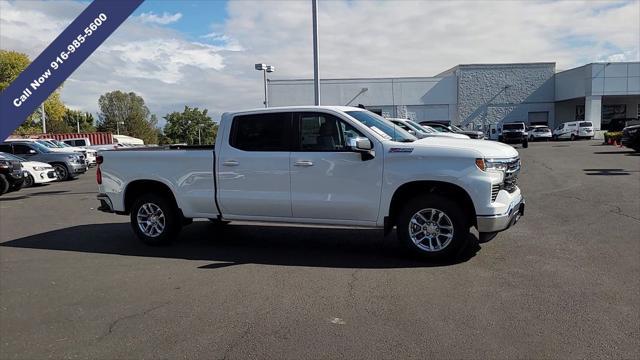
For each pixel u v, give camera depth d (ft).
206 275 19.16
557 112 167.32
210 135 378.94
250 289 17.33
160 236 24.22
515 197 20.10
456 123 165.89
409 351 12.30
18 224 32.42
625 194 35.78
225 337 13.44
